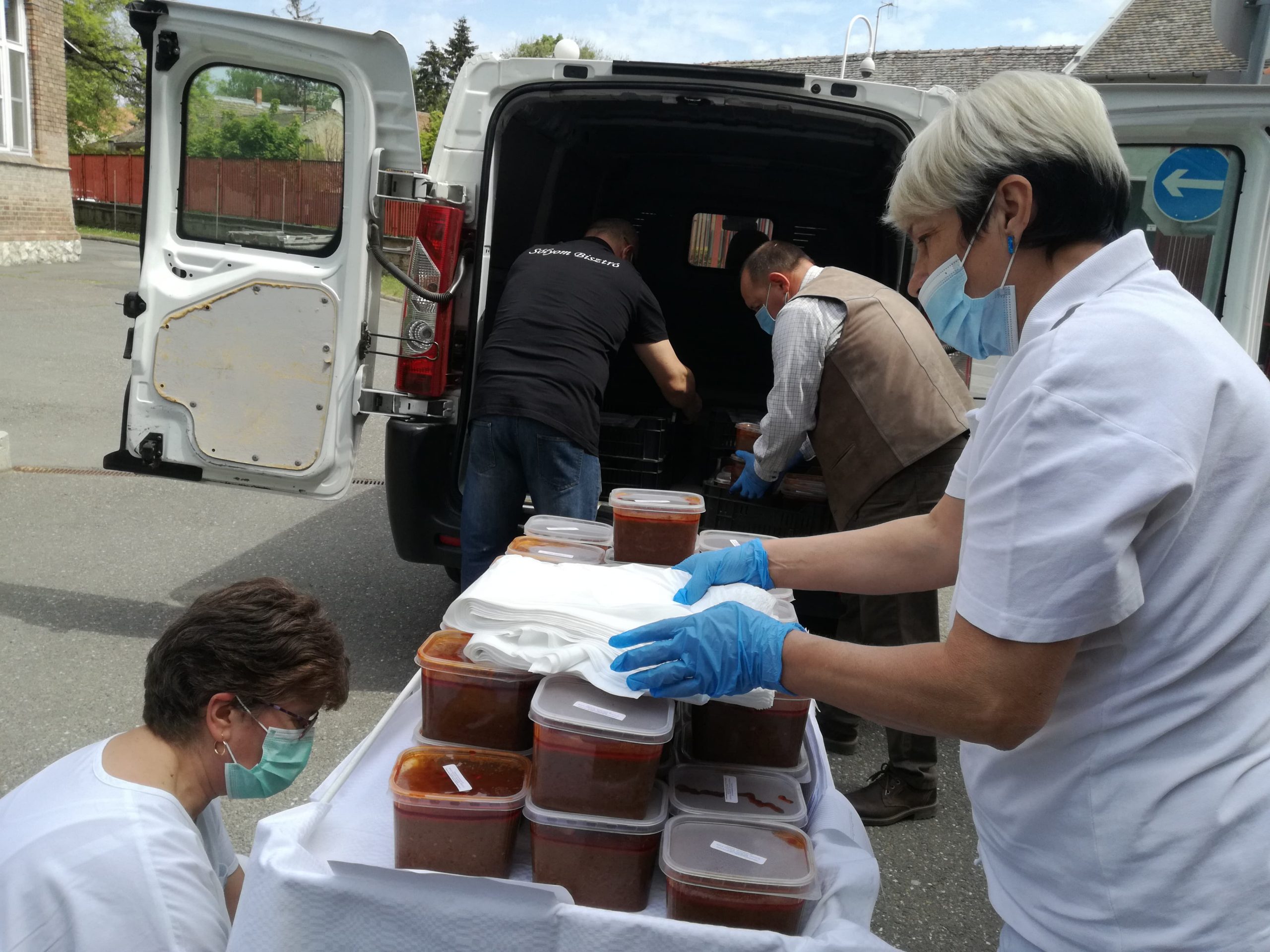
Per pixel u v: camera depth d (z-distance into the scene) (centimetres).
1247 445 117
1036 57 2634
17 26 1728
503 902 125
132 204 2764
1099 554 110
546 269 374
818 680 130
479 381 364
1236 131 355
